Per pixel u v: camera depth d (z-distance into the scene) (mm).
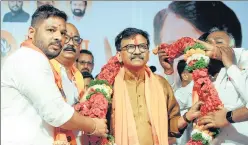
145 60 4512
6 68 3699
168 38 5102
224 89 4707
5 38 5008
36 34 3834
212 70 4766
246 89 4637
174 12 5129
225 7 5098
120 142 4359
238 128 4645
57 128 3793
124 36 4512
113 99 4441
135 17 5117
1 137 3602
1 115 3680
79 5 5098
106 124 4227
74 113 3588
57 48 3865
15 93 3627
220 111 4281
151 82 4566
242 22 5062
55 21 3859
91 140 4277
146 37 4559
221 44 5016
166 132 4457
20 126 3600
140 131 4402
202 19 5098
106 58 5031
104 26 5090
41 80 3521
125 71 4555
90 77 4926
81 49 5004
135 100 4492
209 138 4254
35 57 3617
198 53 4426
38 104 3514
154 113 4453
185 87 4816
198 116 4371
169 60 4801
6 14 5035
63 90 4078
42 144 3650
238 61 4773
